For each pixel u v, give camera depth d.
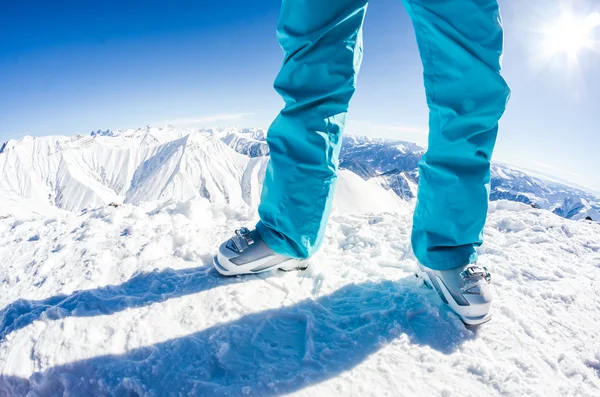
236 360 0.92
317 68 1.01
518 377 0.87
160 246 1.61
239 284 1.23
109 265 1.43
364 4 1.00
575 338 1.04
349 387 0.84
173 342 0.96
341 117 1.10
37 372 0.88
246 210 2.21
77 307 1.09
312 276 1.34
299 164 1.09
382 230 1.91
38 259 1.57
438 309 1.10
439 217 1.08
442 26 0.94
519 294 1.24
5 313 1.12
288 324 1.07
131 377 0.86
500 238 1.82
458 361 0.92
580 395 0.84
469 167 1.02
